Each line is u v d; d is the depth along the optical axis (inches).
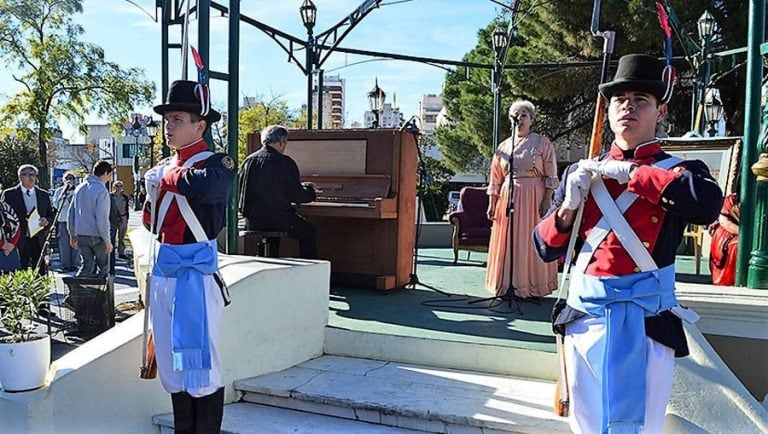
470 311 179.2
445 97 698.8
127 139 1541.6
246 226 200.7
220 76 191.8
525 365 140.3
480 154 667.4
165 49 238.7
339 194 209.6
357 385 136.6
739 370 122.0
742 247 138.3
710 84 325.7
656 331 80.6
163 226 109.6
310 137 223.3
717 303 122.2
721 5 423.8
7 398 112.2
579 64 363.3
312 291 157.8
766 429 100.2
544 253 92.3
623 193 82.5
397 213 208.4
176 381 110.2
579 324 85.3
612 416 78.0
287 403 134.1
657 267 81.6
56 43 919.7
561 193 91.4
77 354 125.1
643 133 83.5
